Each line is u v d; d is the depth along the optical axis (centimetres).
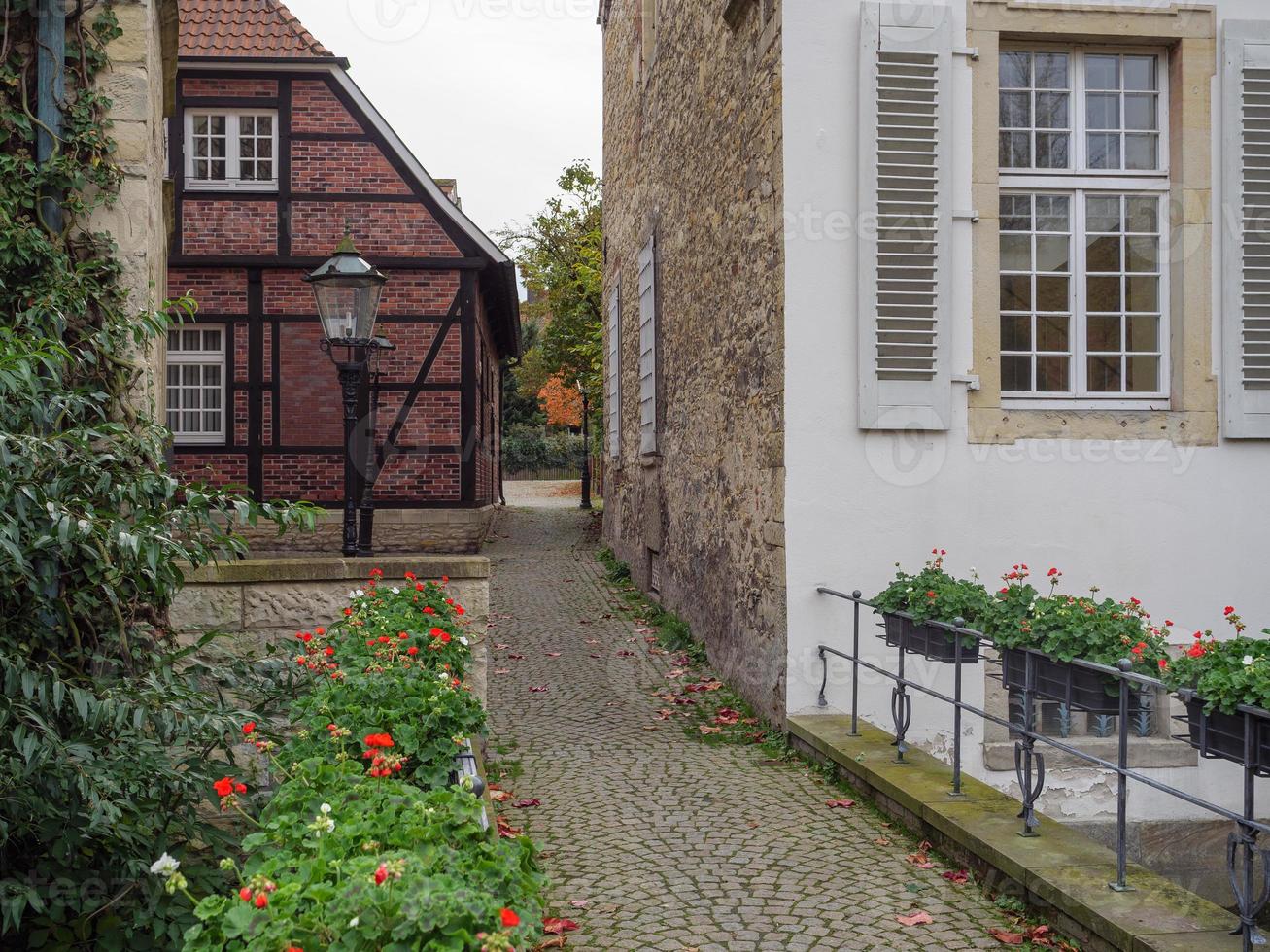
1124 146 661
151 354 462
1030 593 460
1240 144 642
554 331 2350
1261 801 627
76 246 455
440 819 207
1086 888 356
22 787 328
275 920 166
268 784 412
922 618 508
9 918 326
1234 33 639
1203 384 646
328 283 593
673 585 1005
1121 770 362
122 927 352
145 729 338
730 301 764
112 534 313
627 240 1327
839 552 627
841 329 627
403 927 161
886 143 622
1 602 361
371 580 523
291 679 401
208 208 1402
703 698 753
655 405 1084
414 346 1431
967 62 634
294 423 1400
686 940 361
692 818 498
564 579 1335
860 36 621
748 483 716
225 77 1404
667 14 1020
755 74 689
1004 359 654
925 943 356
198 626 509
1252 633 645
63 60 452
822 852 450
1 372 311
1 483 293
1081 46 657
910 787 481
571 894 405
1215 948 309
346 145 1420
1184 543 643
